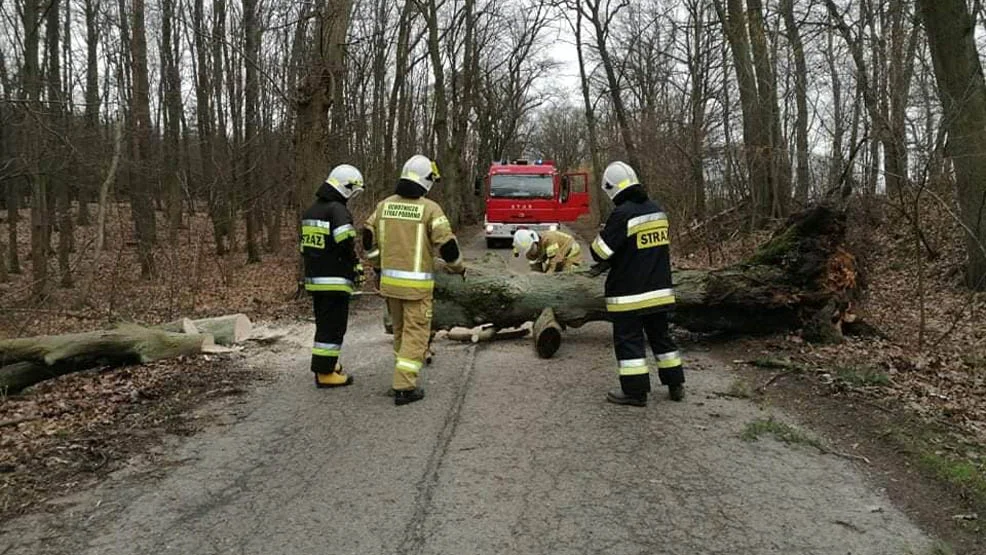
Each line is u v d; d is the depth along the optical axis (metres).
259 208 20.45
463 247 23.83
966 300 9.96
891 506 3.73
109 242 22.22
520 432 4.89
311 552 3.30
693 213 17.14
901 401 5.54
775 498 3.82
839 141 13.66
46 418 5.45
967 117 10.27
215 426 5.16
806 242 7.30
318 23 11.52
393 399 5.77
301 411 5.49
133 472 4.32
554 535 3.42
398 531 3.48
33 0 13.53
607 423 5.05
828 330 7.41
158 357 6.91
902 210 8.91
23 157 12.80
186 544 3.40
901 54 9.32
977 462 4.33
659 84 29.17
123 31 18.66
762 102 16.50
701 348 7.45
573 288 7.42
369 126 24.86
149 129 16.62
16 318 10.03
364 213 17.53
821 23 12.86
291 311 10.70
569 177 23.36
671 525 3.51
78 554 3.32
